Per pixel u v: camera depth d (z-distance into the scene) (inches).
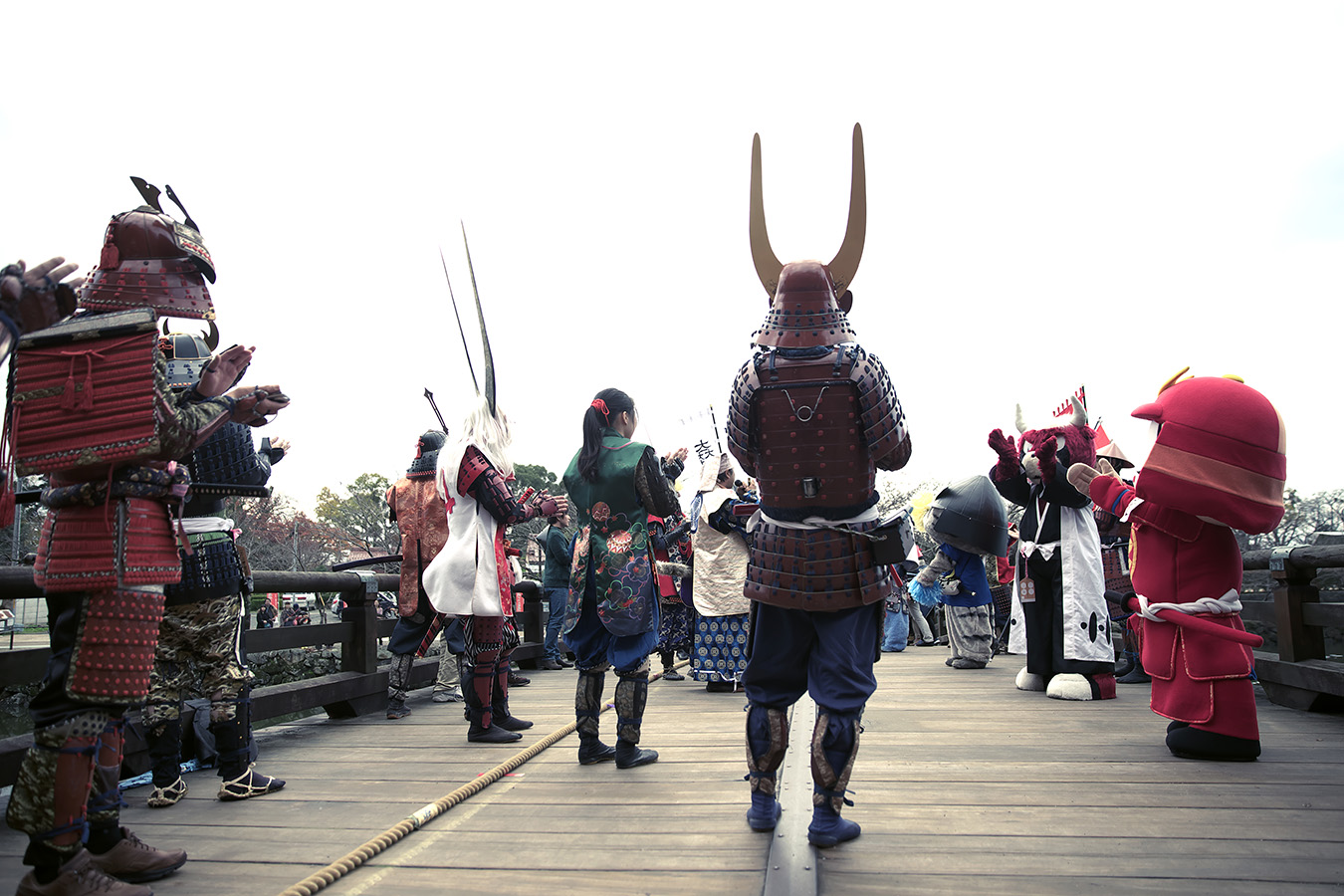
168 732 121.8
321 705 184.2
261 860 96.0
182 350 123.1
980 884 82.7
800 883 82.4
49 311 76.9
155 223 92.9
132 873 88.9
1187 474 128.0
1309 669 175.6
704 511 227.8
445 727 184.4
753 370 100.0
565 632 140.9
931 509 273.0
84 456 79.9
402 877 88.9
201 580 121.0
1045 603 214.7
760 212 111.0
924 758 138.4
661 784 125.1
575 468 143.2
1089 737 153.3
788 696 102.4
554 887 84.4
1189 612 132.7
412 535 205.6
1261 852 90.7
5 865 96.4
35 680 122.4
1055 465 198.1
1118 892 80.3
